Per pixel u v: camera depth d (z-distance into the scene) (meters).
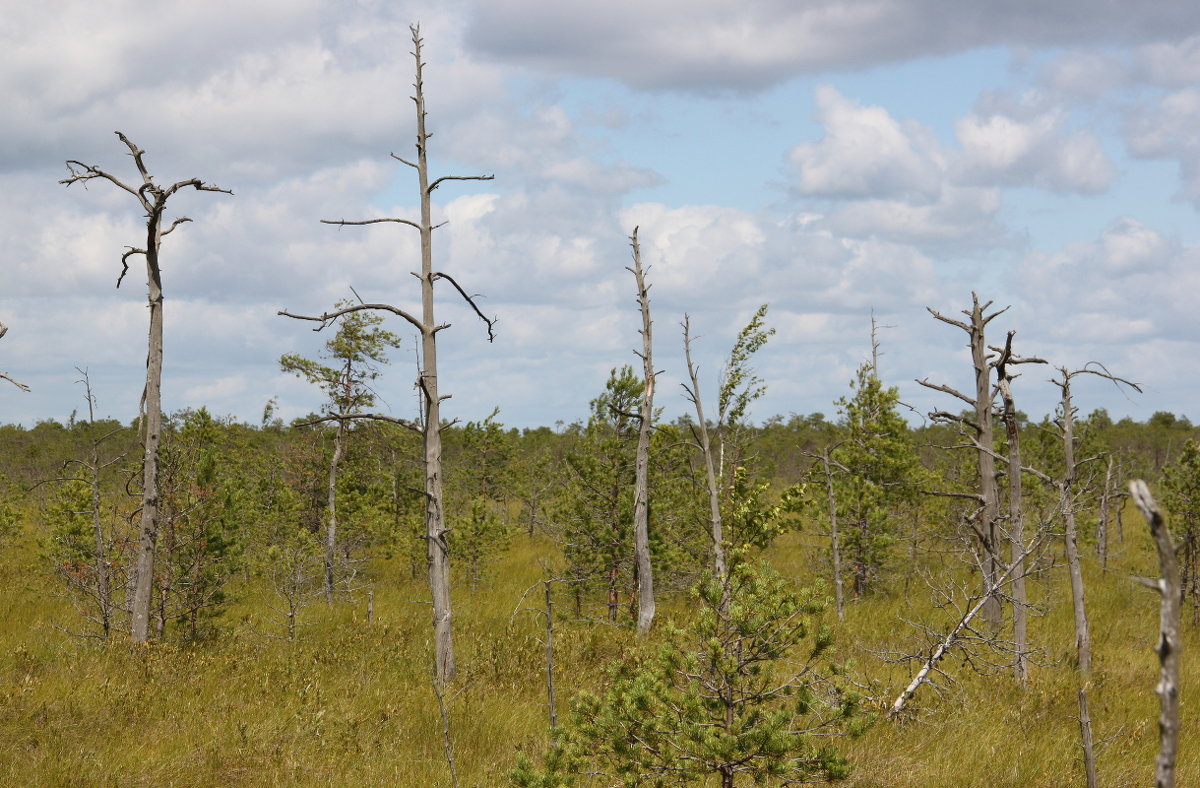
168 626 19.12
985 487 18.77
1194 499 22.83
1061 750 12.18
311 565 21.22
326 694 14.55
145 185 17.52
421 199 16.75
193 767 11.13
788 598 7.98
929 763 11.50
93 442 19.59
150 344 18.02
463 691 14.67
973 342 19.00
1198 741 12.91
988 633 16.61
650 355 21.38
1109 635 21.06
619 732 8.27
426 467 16.48
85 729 12.37
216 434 20.73
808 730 8.48
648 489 22.31
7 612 21.44
